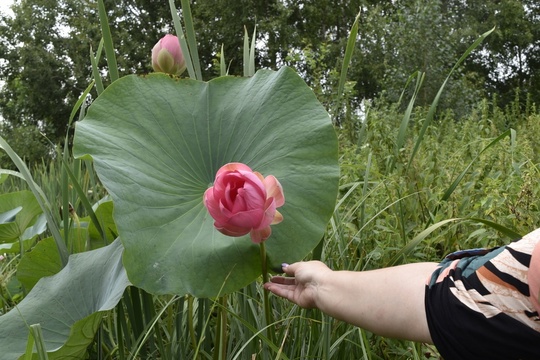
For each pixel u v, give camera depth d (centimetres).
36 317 196
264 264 164
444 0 1855
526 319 118
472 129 595
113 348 215
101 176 168
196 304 223
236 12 1736
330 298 145
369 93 1511
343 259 226
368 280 140
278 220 155
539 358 119
